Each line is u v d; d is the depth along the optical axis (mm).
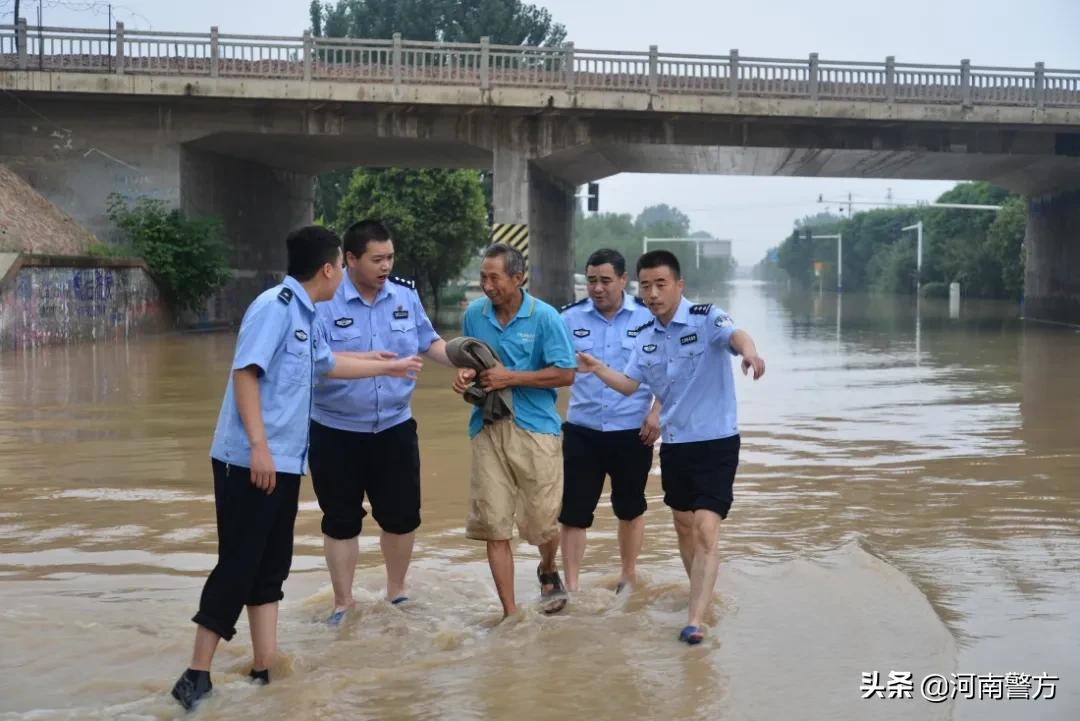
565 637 5422
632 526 6414
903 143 32531
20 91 29016
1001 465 9844
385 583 6434
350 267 5934
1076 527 7418
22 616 5652
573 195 42156
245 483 4762
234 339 26641
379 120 30984
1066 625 5363
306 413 4953
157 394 14969
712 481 5727
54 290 23609
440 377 18344
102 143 30391
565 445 6520
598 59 30062
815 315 47781
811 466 9867
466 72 29891
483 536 5766
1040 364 21156
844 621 5488
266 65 29625
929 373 19375
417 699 4625
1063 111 30969
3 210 25734
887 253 102312
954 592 5918
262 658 4914
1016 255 59281
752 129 31938
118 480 9078
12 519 7742
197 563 6676
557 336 5871
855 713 4375
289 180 39125
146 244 28875
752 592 6016
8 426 12023
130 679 4871
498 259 5867
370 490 6016
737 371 19906
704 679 4789
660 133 31500
